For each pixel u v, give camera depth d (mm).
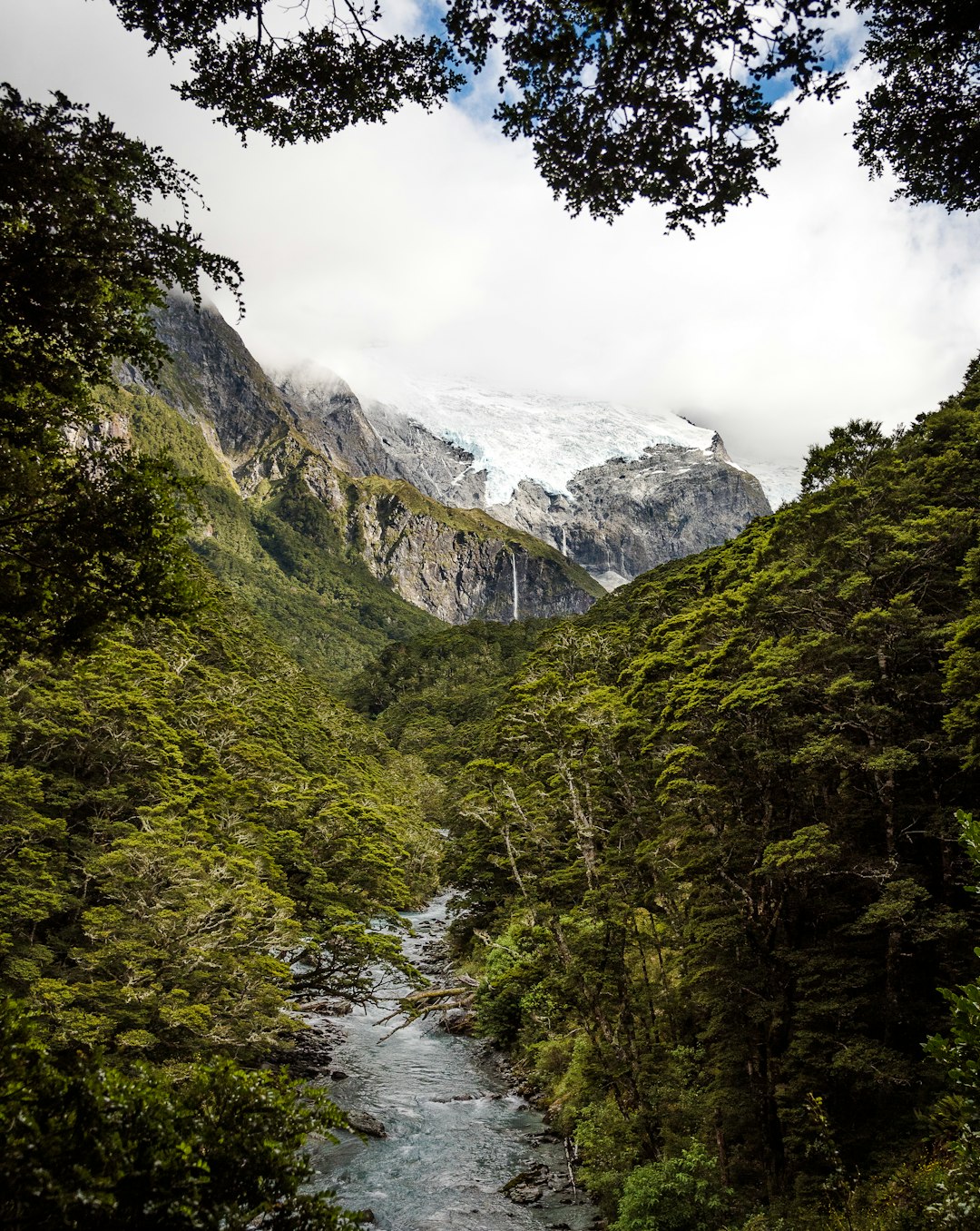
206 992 25656
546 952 27422
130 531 8812
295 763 58812
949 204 8734
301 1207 5965
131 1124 5262
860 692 21609
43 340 8234
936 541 24656
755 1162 18922
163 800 34125
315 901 37156
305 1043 33000
